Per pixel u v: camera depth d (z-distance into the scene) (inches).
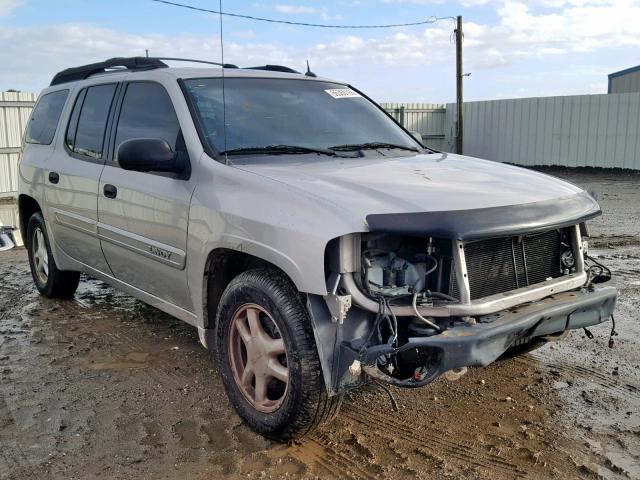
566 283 140.5
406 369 122.6
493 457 131.8
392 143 180.5
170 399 160.1
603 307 141.9
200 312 153.3
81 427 145.6
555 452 133.4
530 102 1029.2
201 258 147.2
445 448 135.4
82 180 197.6
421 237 124.8
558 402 156.4
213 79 174.7
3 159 716.0
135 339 204.1
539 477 124.5
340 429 143.6
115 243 183.5
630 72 1216.8
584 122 965.2
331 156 159.8
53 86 246.2
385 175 140.4
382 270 123.3
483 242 127.3
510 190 135.0
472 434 141.3
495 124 1086.4
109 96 197.9
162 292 170.6
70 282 243.1
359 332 122.9
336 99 189.9
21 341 203.0
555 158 1009.5
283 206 127.7
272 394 139.0
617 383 166.9
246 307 137.8
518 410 152.5
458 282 122.3
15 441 139.3
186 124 158.9
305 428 129.6
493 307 124.9
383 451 134.3
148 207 165.0
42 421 148.5
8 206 661.3
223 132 157.6
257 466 129.1
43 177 224.5
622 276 277.3
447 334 116.5
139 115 179.6
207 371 177.6
